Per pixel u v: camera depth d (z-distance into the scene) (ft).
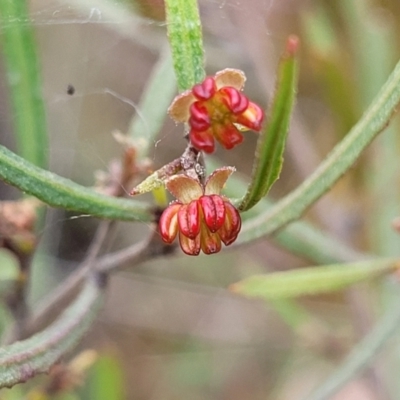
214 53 0.62
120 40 1.10
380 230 0.60
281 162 0.30
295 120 0.65
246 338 1.08
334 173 0.36
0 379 0.34
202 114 0.31
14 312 0.44
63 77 1.09
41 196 0.33
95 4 0.48
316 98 0.81
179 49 0.32
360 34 0.58
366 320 0.62
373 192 0.61
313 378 1.04
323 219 0.63
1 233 0.41
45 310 0.44
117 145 1.10
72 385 0.48
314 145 0.73
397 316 0.51
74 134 1.09
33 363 0.35
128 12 0.47
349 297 0.64
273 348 1.04
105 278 0.40
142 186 0.32
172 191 0.32
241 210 0.31
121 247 1.09
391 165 0.60
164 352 1.12
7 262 0.48
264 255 0.78
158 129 0.45
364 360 0.51
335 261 0.52
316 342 0.74
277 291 0.43
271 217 0.37
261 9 0.62
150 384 1.09
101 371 0.51
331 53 0.58
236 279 1.12
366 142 0.34
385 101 0.33
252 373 1.10
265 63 0.63
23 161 0.33
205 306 1.15
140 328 1.12
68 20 0.51
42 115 0.43
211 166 0.50
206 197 0.31
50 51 1.09
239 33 0.62
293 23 0.63
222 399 1.09
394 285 0.55
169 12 0.32
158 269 1.13
